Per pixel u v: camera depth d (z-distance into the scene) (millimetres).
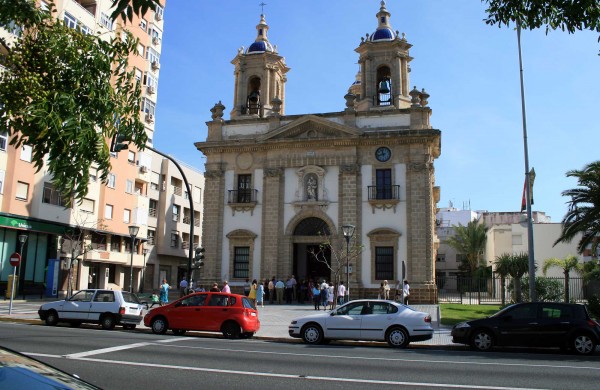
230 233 38312
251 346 15398
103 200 43875
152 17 53188
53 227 38406
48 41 5902
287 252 37188
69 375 4266
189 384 9234
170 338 17141
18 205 35812
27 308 28141
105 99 6066
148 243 54938
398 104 38375
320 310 30297
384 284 33281
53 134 5562
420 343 17781
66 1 37219
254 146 38906
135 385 9031
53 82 5883
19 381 3785
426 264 34688
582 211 27234
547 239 60062
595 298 23234
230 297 19016
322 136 37688
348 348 15922
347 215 36375
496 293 46438
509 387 9516
